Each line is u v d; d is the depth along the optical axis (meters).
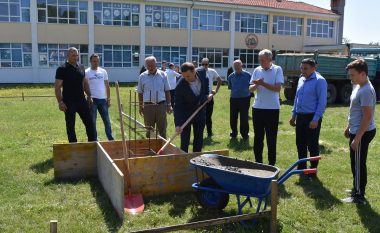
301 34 40.50
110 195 5.23
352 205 5.23
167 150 6.48
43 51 29.80
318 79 5.99
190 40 34.62
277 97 6.18
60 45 30.23
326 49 31.56
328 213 4.97
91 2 30.53
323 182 6.16
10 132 10.14
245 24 37.28
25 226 4.50
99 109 8.31
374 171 6.87
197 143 6.41
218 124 11.73
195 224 3.77
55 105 16.12
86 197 5.43
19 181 6.01
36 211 4.92
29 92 22.11
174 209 5.02
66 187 5.81
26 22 28.98
